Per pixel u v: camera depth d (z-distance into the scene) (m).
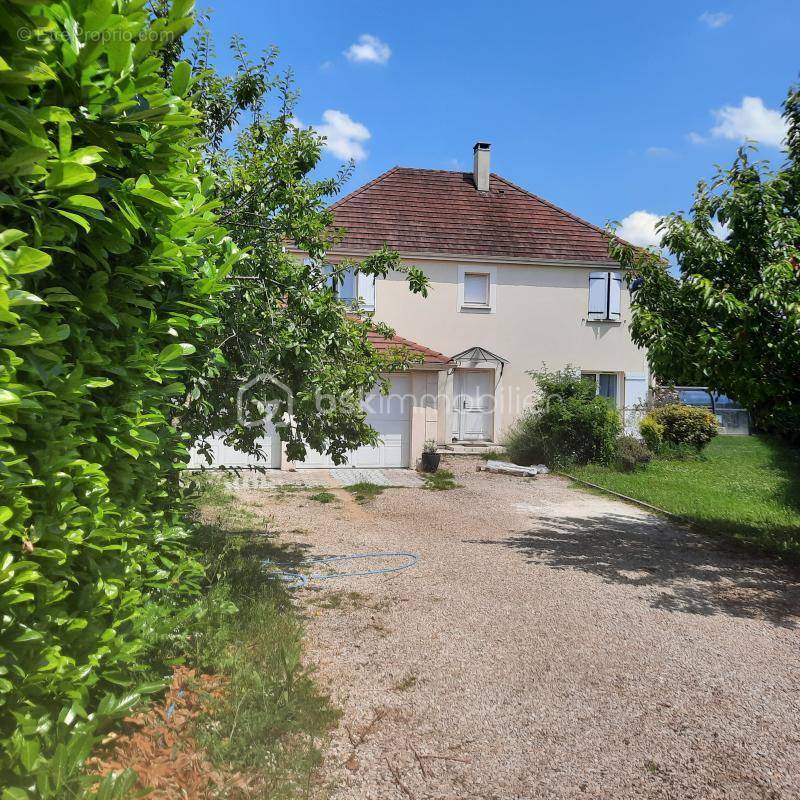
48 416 2.03
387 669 4.29
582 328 17.22
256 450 5.82
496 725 3.63
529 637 4.95
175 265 2.64
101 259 2.22
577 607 5.68
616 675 4.34
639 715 3.81
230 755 2.91
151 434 2.59
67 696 2.24
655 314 7.41
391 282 16.28
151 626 3.02
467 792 3.01
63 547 2.09
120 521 2.63
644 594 6.12
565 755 3.36
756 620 5.52
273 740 3.11
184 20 2.29
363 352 6.33
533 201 18.42
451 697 3.93
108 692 2.53
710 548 8.01
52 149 1.78
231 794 2.69
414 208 17.30
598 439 14.64
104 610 2.41
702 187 7.71
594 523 9.45
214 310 3.73
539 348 17.00
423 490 11.99
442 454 16.02
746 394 7.32
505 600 5.80
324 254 6.16
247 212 5.31
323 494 11.04
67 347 2.21
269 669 3.80
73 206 1.89
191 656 3.65
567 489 12.39
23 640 1.87
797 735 3.64
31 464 2.02
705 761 3.36
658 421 16.19
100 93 2.01
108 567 2.49
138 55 2.15
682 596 6.09
